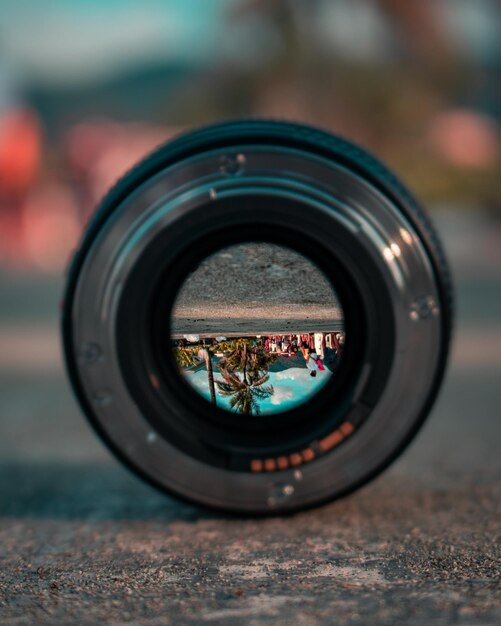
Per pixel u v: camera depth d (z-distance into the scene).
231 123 0.23
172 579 0.20
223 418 0.23
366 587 0.19
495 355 0.62
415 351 0.23
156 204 0.22
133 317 0.23
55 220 1.70
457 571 0.20
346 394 0.23
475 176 2.95
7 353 0.65
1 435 0.38
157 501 0.27
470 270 1.42
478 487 0.28
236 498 0.23
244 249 0.22
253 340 0.23
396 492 0.27
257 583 0.20
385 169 0.23
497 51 3.45
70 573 0.21
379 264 0.22
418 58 3.20
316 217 0.22
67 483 0.29
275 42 3.22
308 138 0.22
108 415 0.23
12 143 1.58
